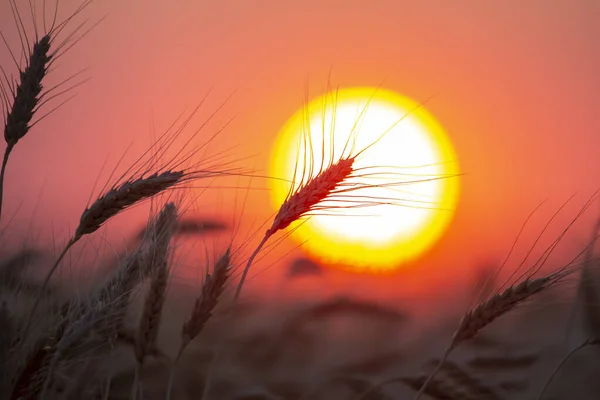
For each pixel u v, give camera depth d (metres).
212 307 1.23
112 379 1.34
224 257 1.24
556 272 1.23
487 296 1.24
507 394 1.37
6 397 1.13
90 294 1.21
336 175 1.21
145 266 1.24
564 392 1.38
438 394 1.36
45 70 1.23
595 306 1.30
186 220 1.25
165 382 1.38
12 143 1.21
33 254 1.22
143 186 1.18
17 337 1.15
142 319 1.23
